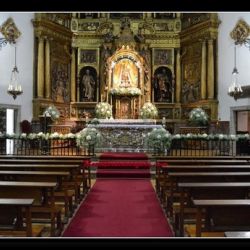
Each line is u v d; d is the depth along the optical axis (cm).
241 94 1755
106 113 1852
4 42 1739
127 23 2052
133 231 616
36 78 1894
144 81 2048
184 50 2069
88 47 2091
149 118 1838
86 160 1033
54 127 1841
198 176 619
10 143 1733
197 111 1784
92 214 729
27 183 561
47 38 1919
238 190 555
